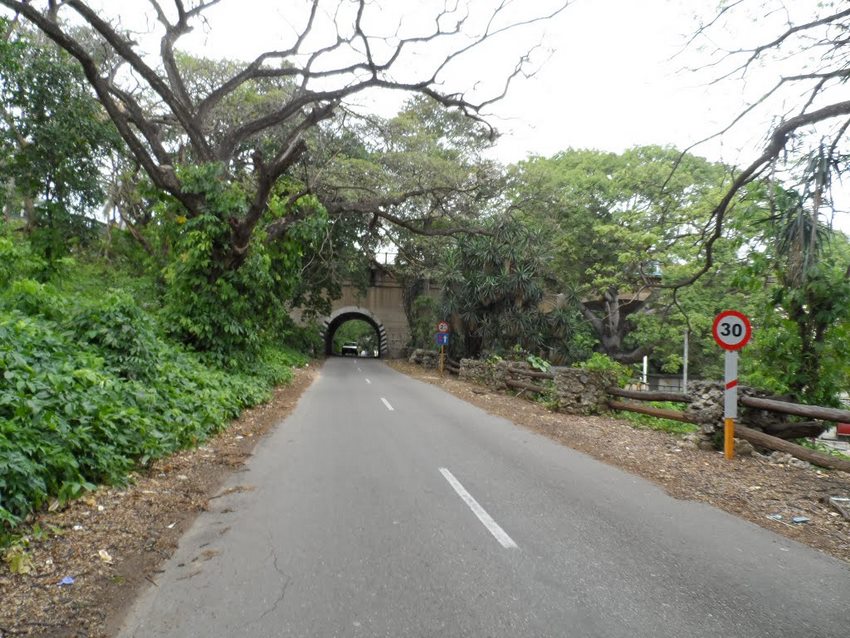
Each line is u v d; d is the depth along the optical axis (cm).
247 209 1415
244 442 843
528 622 330
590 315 3288
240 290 1403
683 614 342
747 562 425
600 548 447
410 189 2255
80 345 794
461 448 841
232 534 467
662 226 2467
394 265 3878
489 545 449
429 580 384
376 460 747
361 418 1138
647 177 2555
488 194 2486
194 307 1323
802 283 888
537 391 1545
